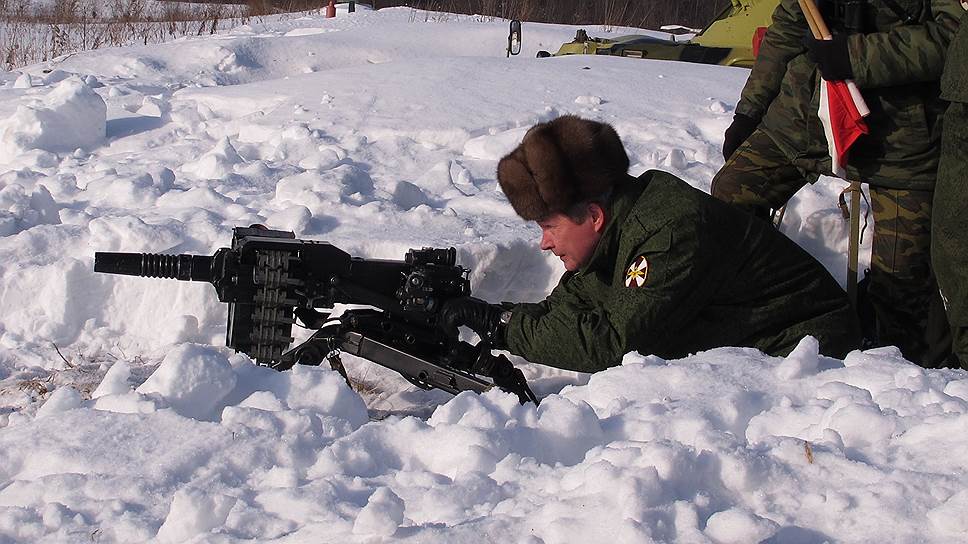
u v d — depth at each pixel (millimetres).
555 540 1848
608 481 1938
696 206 3287
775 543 1856
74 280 4195
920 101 3922
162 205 5133
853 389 2521
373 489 2139
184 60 12578
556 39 15469
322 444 2391
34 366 4016
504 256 4402
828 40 3830
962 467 2098
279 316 3301
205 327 4230
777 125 4273
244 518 1985
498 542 1859
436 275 3473
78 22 16094
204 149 6438
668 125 6488
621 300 3268
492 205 5160
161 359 4090
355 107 6980
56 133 6672
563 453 2373
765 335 3469
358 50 14023
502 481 2123
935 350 4051
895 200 4059
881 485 1996
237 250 3287
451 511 2018
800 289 3494
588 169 3266
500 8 18297
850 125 3842
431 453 2332
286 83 7988
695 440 2186
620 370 2736
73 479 2182
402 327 3510
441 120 6598
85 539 1991
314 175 5309
